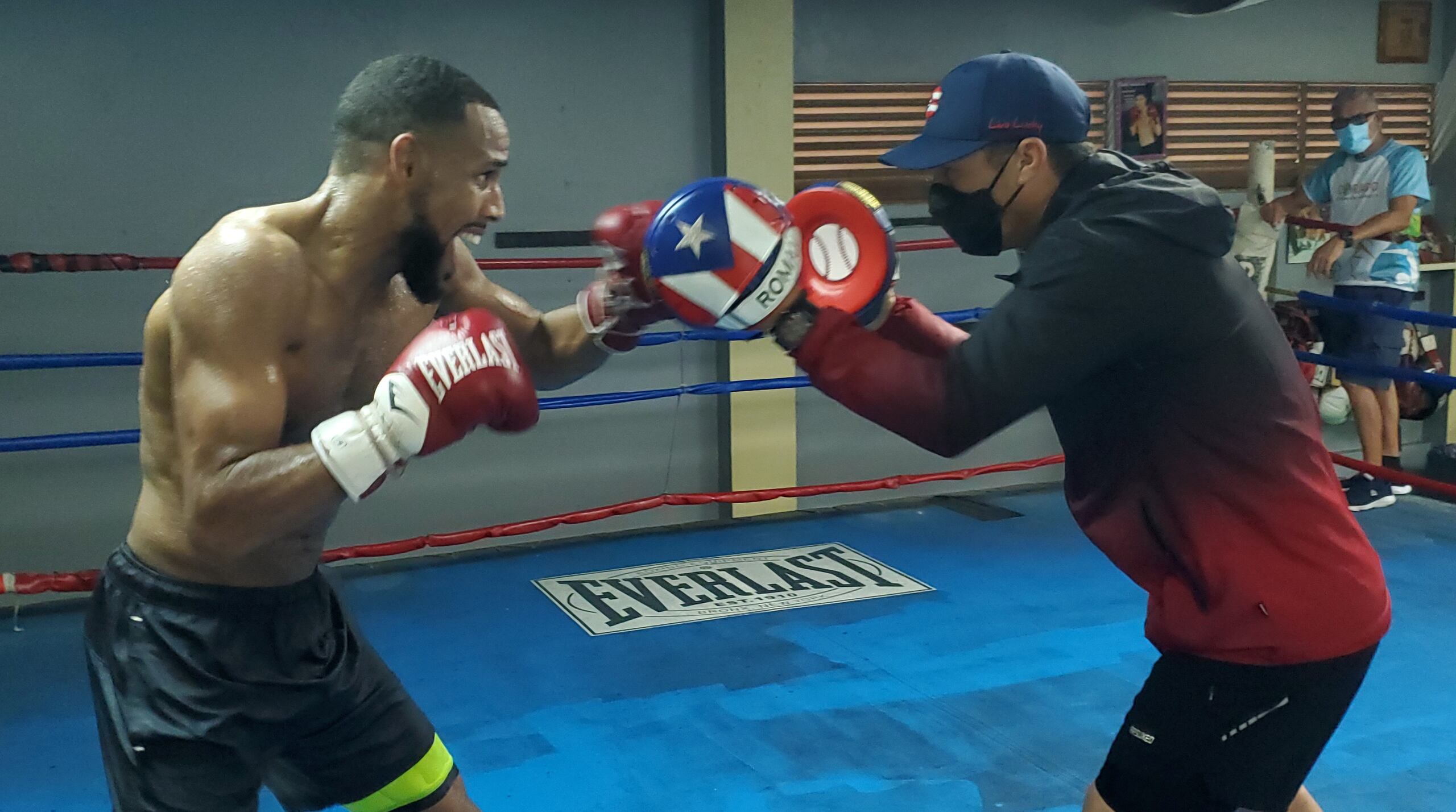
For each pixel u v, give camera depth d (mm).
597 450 4641
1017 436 5422
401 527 4355
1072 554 4336
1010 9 5062
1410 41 5754
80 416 3885
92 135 3789
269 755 1492
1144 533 1432
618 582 4039
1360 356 4867
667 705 2982
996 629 3533
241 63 3949
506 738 2791
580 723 2873
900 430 1313
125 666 1414
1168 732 1446
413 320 1577
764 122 4625
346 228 1377
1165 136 5352
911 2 4895
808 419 5000
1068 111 1380
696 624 3604
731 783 2561
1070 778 2572
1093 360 1280
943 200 1477
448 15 4203
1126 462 1409
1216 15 5383
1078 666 3227
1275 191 5633
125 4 3773
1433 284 5766
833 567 4199
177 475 1402
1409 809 2438
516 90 4332
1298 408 1408
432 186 1371
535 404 1327
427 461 4363
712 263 1270
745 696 3039
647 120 4551
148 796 1394
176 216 3928
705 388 4469
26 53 3682
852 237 1462
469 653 3369
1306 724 1405
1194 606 1419
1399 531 4586
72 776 2607
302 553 1483
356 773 1588
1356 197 4867
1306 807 1661
